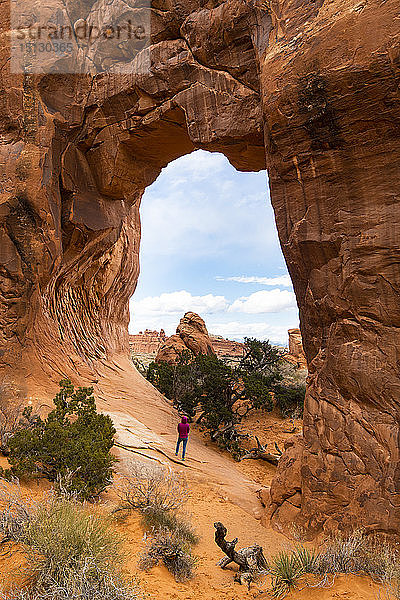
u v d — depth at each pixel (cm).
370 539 641
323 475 744
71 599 392
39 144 1295
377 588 503
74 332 1588
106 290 1878
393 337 688
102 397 1405
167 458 1116
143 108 1255
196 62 1128
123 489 823
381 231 704
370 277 716
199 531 734
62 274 1505
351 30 698
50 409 1112
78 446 782
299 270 827
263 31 923
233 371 2003
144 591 467
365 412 707
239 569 578
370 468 680
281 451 1631
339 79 705
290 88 770
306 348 839
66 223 1389
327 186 768
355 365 723
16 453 791
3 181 1279
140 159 1439
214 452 1555
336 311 759
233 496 974
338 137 739
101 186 1445
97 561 449
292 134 790
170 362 2528
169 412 1622
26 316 1253
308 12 797
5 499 612
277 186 848
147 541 602
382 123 692
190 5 1158
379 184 711
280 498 834
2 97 1334
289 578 506
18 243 1245
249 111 1035
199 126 1113
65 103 1349
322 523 726
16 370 1196
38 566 439
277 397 2188
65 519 499
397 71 651
